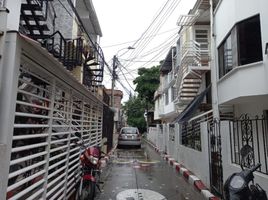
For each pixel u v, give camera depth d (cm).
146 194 697
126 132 2219
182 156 1132
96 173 636
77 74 1141
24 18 778
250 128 571
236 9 974
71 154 640
